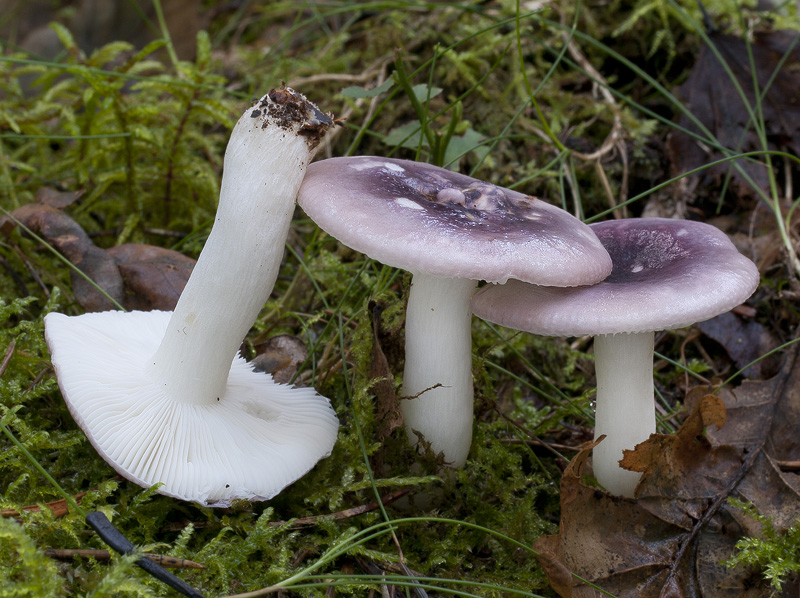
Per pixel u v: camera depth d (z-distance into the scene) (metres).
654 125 0.31
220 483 0.19
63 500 0.19
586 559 0.19
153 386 0.19
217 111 0.29
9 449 0.19
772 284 0.28
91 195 0.29
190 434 0.19
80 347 0.20
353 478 0.21
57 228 0.25
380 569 0.20
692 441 0.20
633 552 0.20
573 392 0.26
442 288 0.20
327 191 0.18
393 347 0.22
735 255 0.20
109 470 0.20
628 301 0.18
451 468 0.21
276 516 0.20
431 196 0.20
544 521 0.21
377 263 0.27
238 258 0.19
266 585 0.19
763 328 0.27
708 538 0.20
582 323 0.18
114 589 0.17
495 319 0.19
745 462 0.21
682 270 0.19
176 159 0.29
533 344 0.27
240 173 0.18
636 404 0.20
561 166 0.28
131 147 0.28
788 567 0.19
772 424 0.22
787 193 0.29
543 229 0.19
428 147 0.27
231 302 0.19
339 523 0.20
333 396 0.23
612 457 0.21
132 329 0.21
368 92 0.25
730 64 0.31
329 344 0.24
